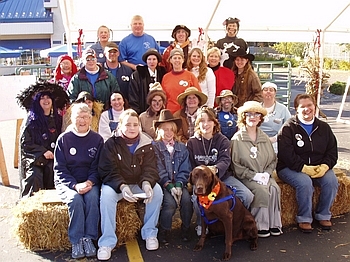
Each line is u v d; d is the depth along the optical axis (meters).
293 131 4.67
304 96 4.69
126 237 4.24
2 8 31.59
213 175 3.87
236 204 4.04
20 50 30.06
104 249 3.91
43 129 4.95
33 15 31.00
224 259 3.88
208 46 8.09
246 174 4.45
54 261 3.88
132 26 6.60
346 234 4.41
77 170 4.26
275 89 5.55
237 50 6.20
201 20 7.92
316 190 4.68
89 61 5.60
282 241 4.27
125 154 4.23
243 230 4.11
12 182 6.39
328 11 7.80
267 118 5.56
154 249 4.09
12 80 6.44
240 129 4.66
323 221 4.55
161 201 4.15
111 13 7.25
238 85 6.32
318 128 4.67
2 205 5.35
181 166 4.44
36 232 4.08
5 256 3.97
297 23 8.41
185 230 4.30
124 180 4.16
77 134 4.25
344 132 10.09
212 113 4.50
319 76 9.15
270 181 4.47
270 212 4.39
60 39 31.47
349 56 30.22
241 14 7.83
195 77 5.80
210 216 3.99
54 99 5.03
